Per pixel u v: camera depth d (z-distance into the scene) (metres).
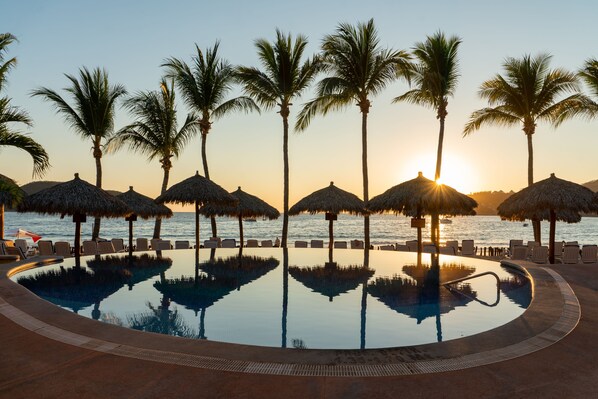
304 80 21.23
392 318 7.14
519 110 21.22
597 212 14.32
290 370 3.92
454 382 3.72
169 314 7.42
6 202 13.09
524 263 11.99
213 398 3.42
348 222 130.50
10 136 15.18
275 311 7.62
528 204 14.59
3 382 3.74
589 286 8.23
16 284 7.89
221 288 9.67
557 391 3.58
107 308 7.83
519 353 4.42
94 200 13.05
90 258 14.04
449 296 8.83
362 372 3.89
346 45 19.97
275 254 16.31
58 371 3.95
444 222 131.12
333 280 10.70
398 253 16.70
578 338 4.96
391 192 15.37
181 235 60.97
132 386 3.63
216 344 4.59
